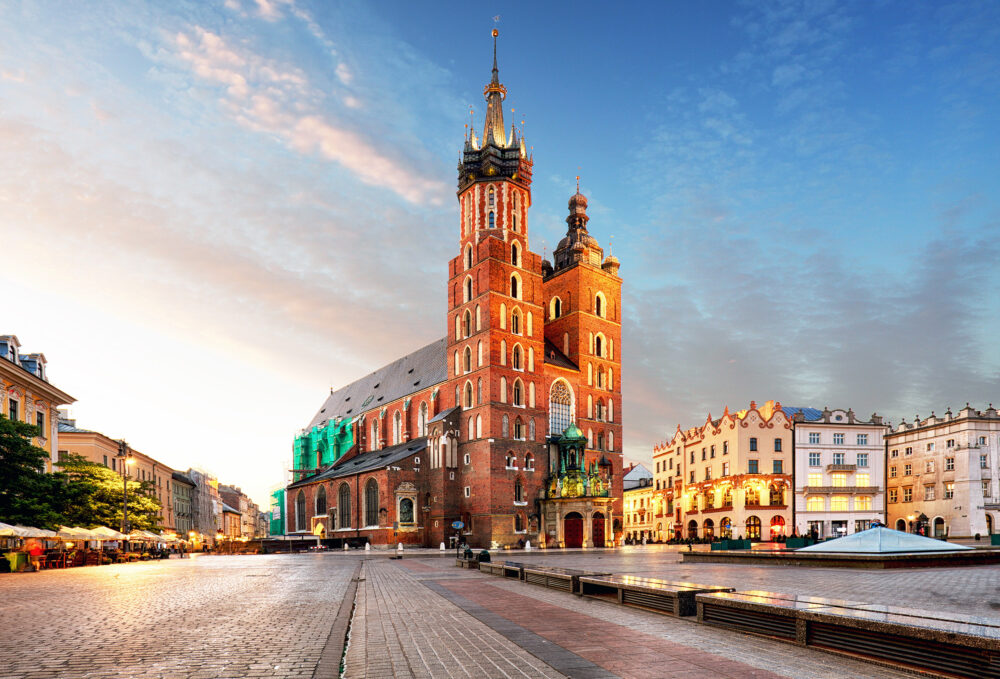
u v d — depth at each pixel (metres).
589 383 95.69
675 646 12.20
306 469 130.75
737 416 95.75
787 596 14.30
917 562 32.78
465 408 88.31
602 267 102.19
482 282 88.19
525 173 94.25
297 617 16.75
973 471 91.44
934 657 9.80
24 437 48.44
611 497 85.31
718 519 99.00
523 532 83.50
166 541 83.31
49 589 25.89
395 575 33.06
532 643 12.63
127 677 10.22
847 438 97.00
